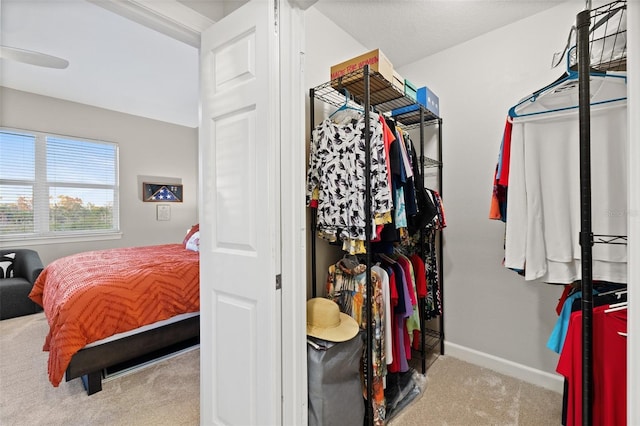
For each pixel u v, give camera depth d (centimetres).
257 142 119
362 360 159
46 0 206
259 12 119
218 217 135
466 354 225
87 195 429
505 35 204
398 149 156
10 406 176
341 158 156
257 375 121
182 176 530
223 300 134
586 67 98
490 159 212
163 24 131
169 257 293
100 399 183
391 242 167
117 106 430
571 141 126
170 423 163
